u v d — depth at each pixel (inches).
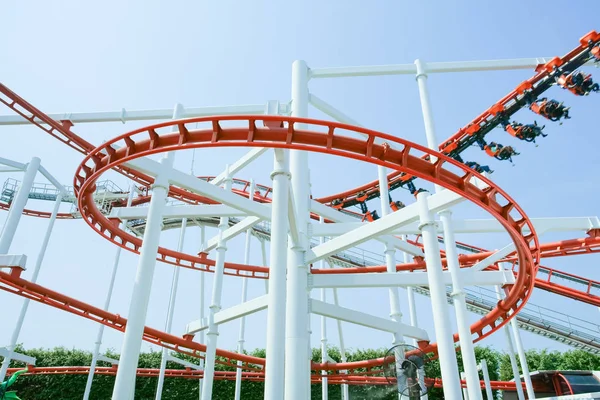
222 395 1325.0
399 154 484.1
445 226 669.3
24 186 842.8
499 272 662.5
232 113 721.6
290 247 595.5
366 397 1366.9
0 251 785.6
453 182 506.0
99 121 780.6
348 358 1519.4
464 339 607.8
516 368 983.6
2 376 840.9
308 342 564.4
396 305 830.5
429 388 565.3
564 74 799.7
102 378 1289.4
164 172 605.0
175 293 1120.8
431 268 535.8
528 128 849.5
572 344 1119.6
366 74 753.0
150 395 1301.7
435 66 760.3
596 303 931.3
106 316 852.6
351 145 472.1
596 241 734.5
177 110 729.6
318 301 638.5
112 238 848.3
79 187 645.3
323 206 774.5
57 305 802.2
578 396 640.4
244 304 705.0
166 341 923.4
